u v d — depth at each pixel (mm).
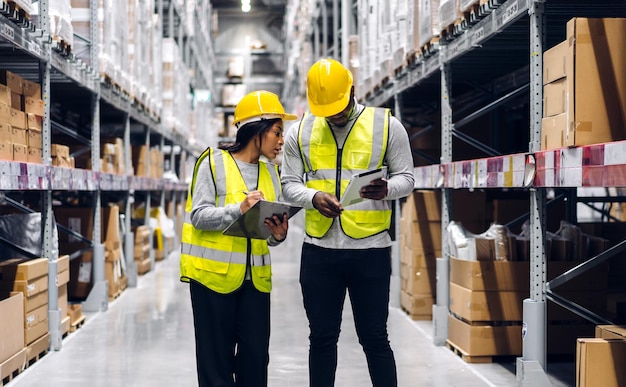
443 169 5184
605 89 3176
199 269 3006
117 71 7188
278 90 24484
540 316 3684
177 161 15914
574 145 3160
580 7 4008
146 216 10547
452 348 5148
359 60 8172
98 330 5977
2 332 4211
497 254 4797
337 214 2930
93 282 7137
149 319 6500
